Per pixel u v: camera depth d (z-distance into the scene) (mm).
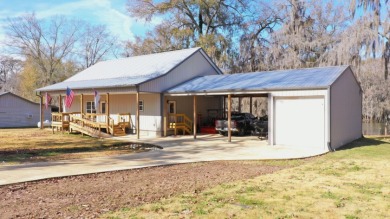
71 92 21922
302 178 8344
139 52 39625
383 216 5363
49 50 48062
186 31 37156
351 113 16828
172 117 21156
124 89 19797
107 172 9180
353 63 22234
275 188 7219
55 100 42469
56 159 11531
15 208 5801
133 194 6750
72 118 23156
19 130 25797
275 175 8766
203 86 19250
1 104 30094
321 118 14102
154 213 5477
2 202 6168
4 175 8523
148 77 20484
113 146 16000
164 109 20562
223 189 7121
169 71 20906
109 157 12008
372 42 21297
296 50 30234
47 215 5402
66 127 23344
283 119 15359
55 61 48500
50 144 16531
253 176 8672
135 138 19172
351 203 6086
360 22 21828
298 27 30203
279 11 33312
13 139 18922
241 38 35156
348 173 9016
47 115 33344
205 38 35656
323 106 14023
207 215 5375
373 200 6281
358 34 21703
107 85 20422
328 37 30031
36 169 9445
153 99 20891
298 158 11836
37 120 32469
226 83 18734
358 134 18062
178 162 10805
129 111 22500
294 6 30203
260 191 6949
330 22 31281
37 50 47031
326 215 5410
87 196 6613
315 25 31594
